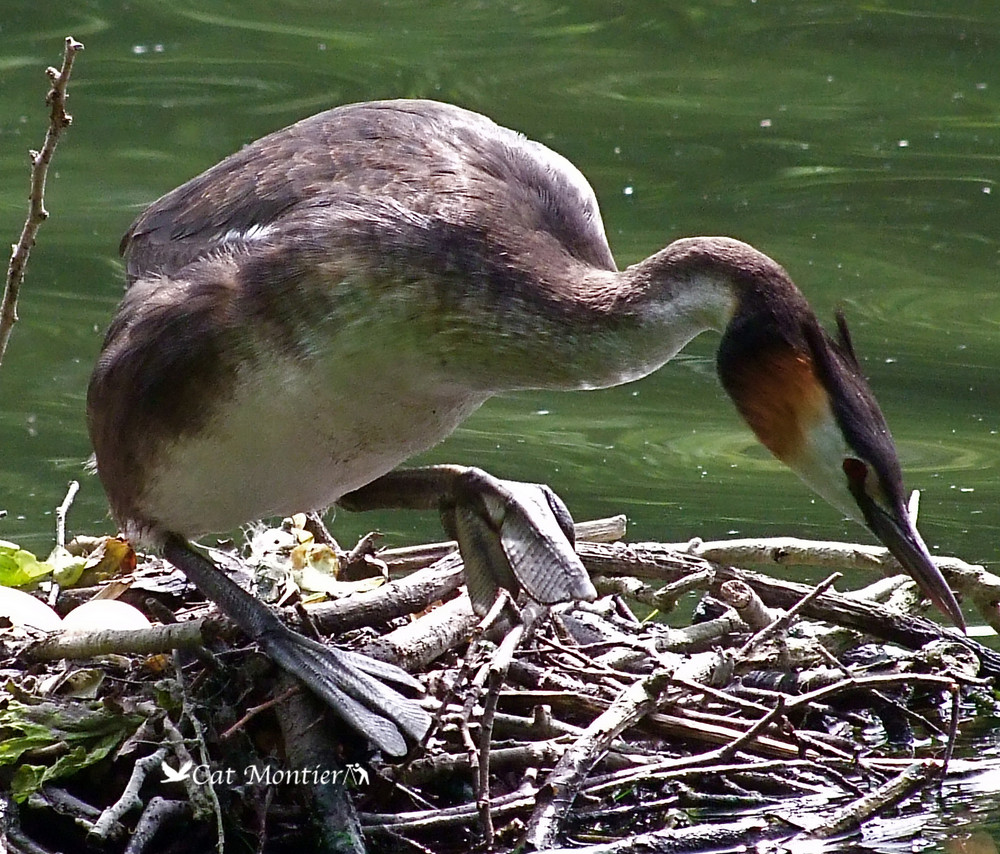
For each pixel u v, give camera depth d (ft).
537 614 38.34
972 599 43.68
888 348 66.18
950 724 39.78
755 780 37.76
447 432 38.93
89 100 81.92
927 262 71.92
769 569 50.90
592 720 37.91
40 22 88.79
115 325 38.22
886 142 80.23
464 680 35.88
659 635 41.65
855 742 39.78
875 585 45.03
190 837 34.96
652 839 35.73
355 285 35.50
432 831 35.65
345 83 83.66
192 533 38.99
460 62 86.74
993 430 60.29
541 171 38.37
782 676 40.60
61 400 61.11
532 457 58.59
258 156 38.45
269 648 37.09
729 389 35.83
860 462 35.32
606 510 54.60
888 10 90.84
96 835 33.45
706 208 75.15
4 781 35.17
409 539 52.19
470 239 35.73
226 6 90.84
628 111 82.64
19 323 65.57
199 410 36.42
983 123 81.82
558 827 35.06
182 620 40.40
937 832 36.24
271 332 35.76
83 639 37.45
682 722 37.47
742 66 87.30
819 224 74.18
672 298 35.45
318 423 36.50
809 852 35.42
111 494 39.01
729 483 56.90
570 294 35.60
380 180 36.88
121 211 72.84
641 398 63.52
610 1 91.45
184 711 35.29
